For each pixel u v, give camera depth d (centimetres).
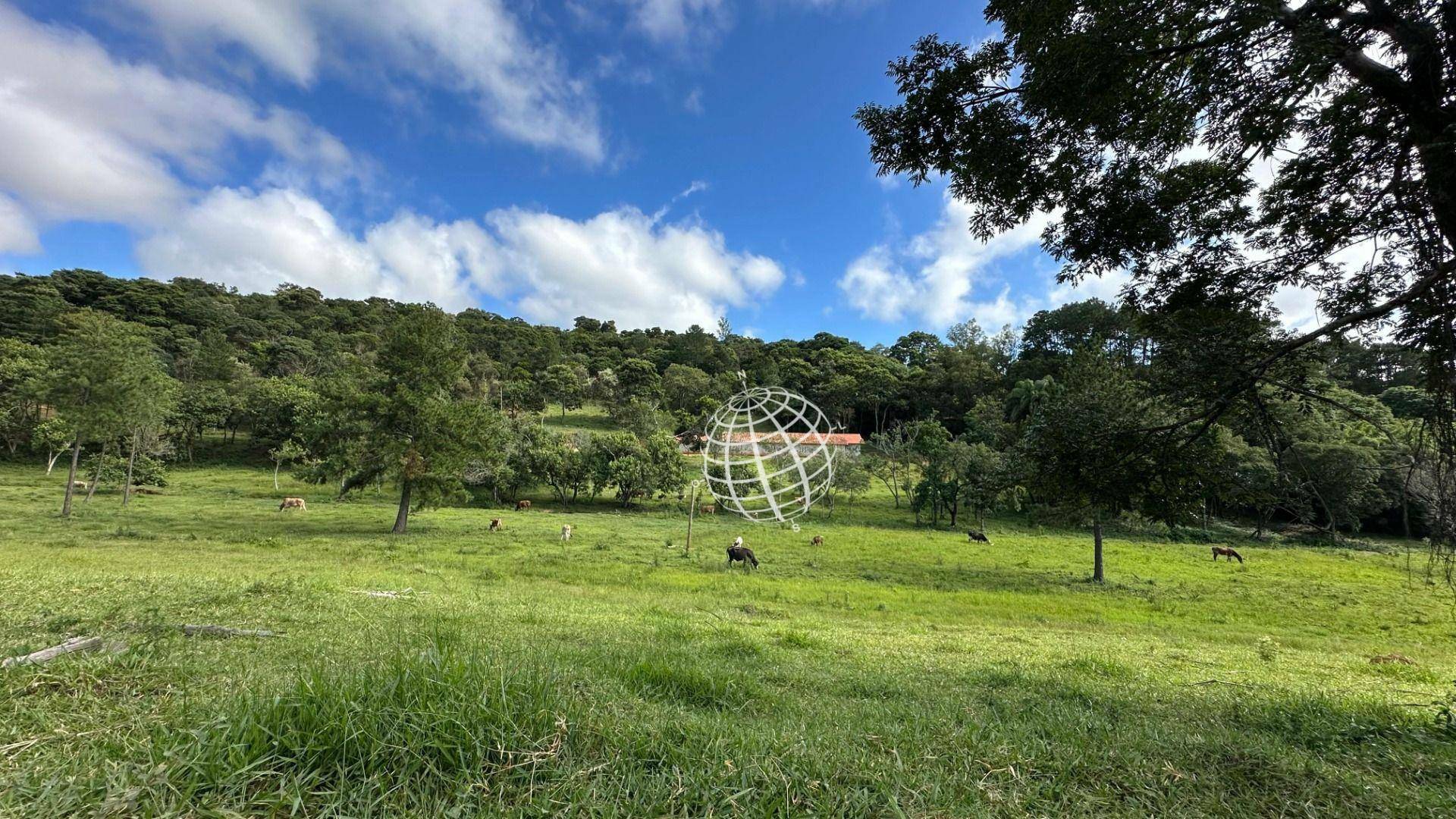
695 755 263
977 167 580
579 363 9756
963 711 439
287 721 235
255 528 2570
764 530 3334
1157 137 550
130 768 205
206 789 201
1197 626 1503
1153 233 586
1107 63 477
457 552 2145
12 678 319
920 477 5269
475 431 2812
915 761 293
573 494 4584
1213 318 602
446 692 263
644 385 7806
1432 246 503
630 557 2194
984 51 543
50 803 187
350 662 381
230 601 759
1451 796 300
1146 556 2909
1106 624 1477
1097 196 589
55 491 3438
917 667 719
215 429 6016
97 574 1000
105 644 455
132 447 3234
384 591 1049
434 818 199
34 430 4072
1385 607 1823
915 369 8312
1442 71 397
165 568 1278
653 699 404
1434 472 488
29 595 720
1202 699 571
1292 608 1791
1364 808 280
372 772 219
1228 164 550
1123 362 740
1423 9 400
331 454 2884
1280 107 484
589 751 257
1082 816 254
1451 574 494
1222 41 458
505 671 301
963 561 2567
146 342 3075
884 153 614
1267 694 620
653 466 4253
